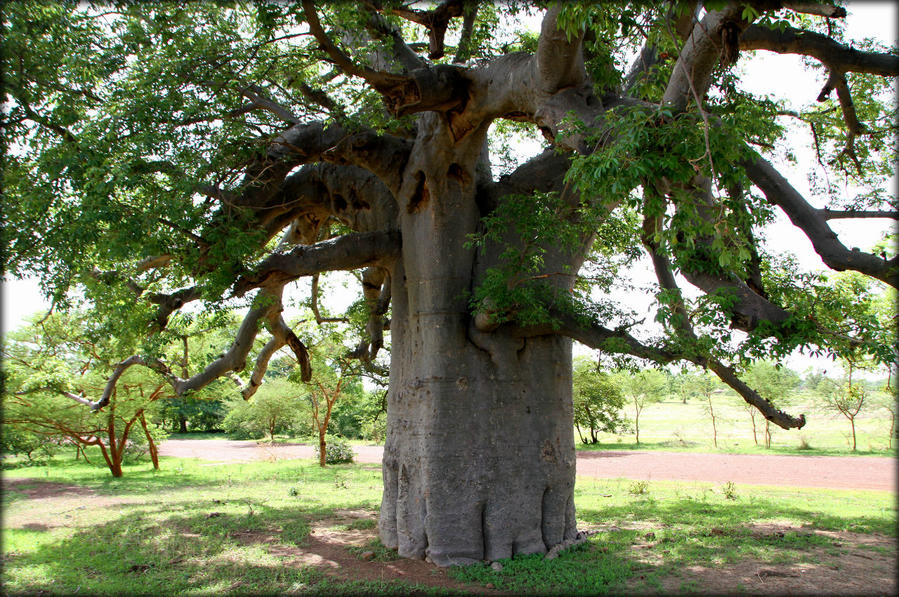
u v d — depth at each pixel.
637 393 39.81
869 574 7.76
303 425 43.00
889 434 34.81
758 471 22.19
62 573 8.42
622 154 4.98
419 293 9.50
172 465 27.84
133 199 7.95
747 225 5.29
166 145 7.80
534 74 7.26
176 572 8.38
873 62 6.32
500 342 9.16
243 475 22.48
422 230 9.52
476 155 9.23
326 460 27.70
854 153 8.78
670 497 15.14
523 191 9.72
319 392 31.45
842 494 15.48
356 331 17.03
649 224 8.10
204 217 8.29
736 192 6.37
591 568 8.14
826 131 9.27
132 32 8.16
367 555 9.02
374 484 18.89
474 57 9.69
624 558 8.71
